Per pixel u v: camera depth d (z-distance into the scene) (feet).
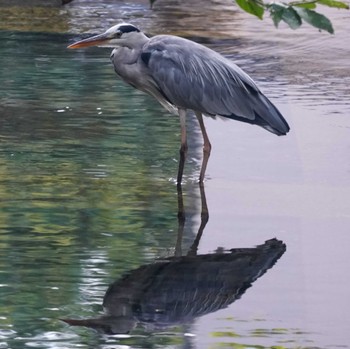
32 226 37.65
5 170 44.68
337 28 82.33
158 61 44.83
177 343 27.86
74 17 85.46
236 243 36.45
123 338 28.09
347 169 46.55
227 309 30.40
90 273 33.14
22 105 56.13
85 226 37.78
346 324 29.40
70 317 29.58
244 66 68.44
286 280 32.86
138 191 42.47
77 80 62.28
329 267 34.06
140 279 32.58
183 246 35.94
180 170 43.80
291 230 38.01
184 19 85.46
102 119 53.67
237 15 87.76
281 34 79.46
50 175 44.14
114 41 45.19
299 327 29.14
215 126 53.83
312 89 62.18
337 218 39.58
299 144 50.60
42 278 32.53
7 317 29.37
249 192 42.80
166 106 46.68
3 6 89.66
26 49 71.31
